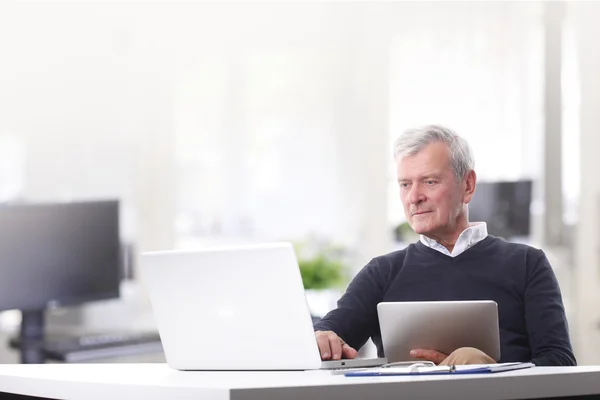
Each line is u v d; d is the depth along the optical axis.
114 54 6.41
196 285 2.23
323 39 7.00
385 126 6.87
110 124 6.36
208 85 6.80
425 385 1.81
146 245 6.34
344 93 6.99
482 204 5.82
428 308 2.30
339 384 1.76
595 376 1.99
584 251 6.15
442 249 2.84
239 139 6.88
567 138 6.54
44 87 6.25
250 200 6.89
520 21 6.70
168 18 6.59
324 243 6.86
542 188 6.60
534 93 6.68
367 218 6.87
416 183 2.82
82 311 5.48
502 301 2.73
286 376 2.00
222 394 1.72
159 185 6.42
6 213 4.11
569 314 6.07
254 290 2.15
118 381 1.97
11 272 4.11
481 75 6.75
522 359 2.68
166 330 2.32
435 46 6.82
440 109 6.81
